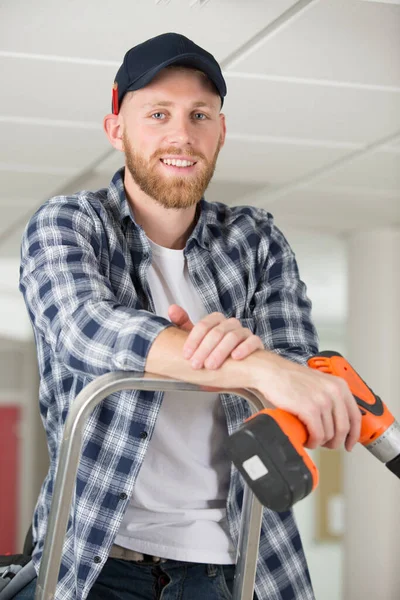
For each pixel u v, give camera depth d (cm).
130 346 119
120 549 154
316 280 768
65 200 155
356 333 570
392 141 351
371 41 251
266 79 281
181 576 154
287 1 226
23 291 150
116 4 229
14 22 240
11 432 990
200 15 235
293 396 109
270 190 447
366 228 562
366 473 562
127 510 155
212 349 114
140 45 163
